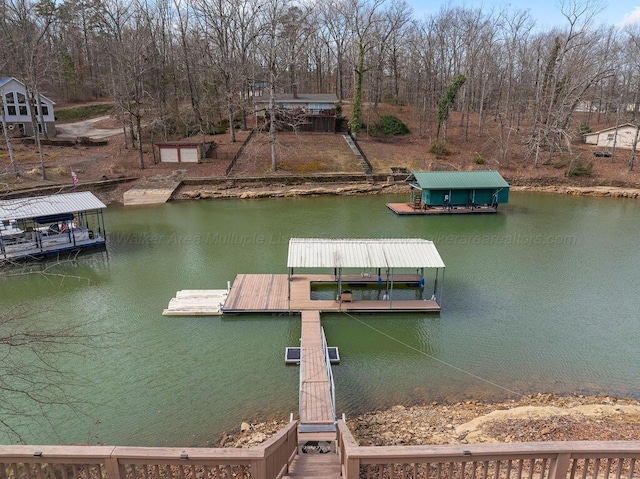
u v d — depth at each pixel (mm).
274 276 23938
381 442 11703
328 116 59562
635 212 39562
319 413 12281
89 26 74500
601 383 15133
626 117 64062
